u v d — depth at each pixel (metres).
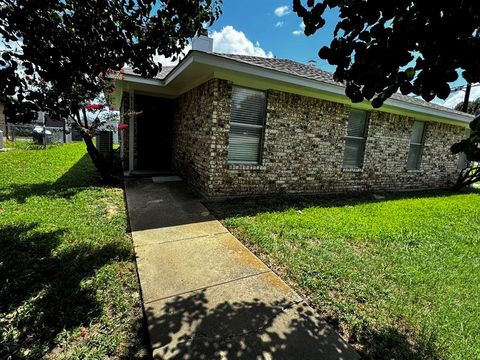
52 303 2.10
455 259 3.50
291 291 2.47
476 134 1.67
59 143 15.92
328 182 7.02
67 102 2.42
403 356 1.83
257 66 4.94
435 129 9.14
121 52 2.39
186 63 4.80
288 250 3.34
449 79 1.49
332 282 2.68
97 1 2.10
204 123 5.54
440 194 8.68
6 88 1.93
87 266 2.65
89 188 5.74
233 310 2.15
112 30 2.26
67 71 2.18
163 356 1.67
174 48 2.62
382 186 8.17
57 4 1.99
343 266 3.02
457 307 2.47
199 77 5.69
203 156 5.62
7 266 2.54
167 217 4.33
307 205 5.69
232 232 3.87
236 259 3.03
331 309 2.28
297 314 2.16
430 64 1.52
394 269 3.07
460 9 1.34
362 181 7.67
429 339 1.99
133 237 3.50
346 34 1.75
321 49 1.88
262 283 2.57
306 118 6.30
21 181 6.03
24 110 2.09
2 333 1.80
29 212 4.04
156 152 8.53
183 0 2.28
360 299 2.46
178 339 1.82
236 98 5.48
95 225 3.71
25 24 1.91
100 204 4.76
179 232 3.75
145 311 2.08
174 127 8.23
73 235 3.30
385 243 3.91
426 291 2.67
